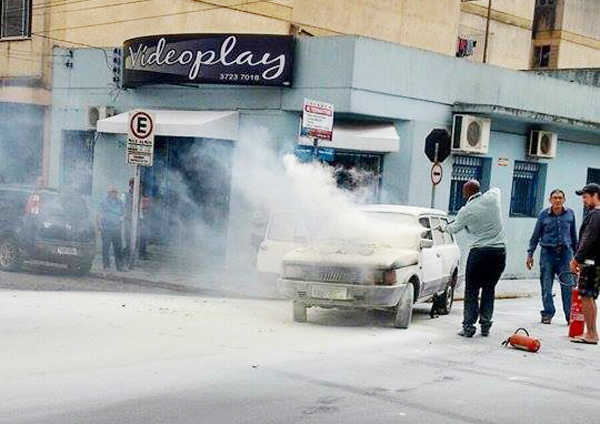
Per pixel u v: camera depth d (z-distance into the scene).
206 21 22.22
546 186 20.69
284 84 15.76
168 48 17.09
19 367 6.85
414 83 16.48
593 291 9.86
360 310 12.00
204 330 9.27
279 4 23.86
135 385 6.43
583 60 38.97
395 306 10.30
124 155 18.83
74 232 14.80
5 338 8.05
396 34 27.28
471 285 9.97
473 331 9.97
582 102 21.55
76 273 15.27
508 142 19.27
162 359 7.46
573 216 11.93
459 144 17.19
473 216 9.84
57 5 20.44
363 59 15.39
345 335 9.59
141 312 10.50
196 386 6.50
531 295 16.78
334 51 15.45
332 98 15.50
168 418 5.55
